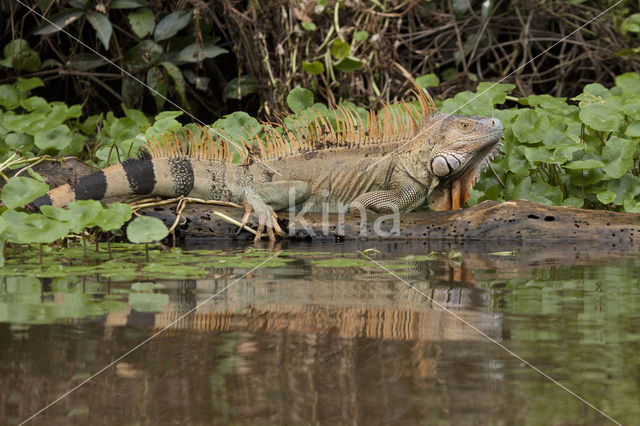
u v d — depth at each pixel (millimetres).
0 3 14289
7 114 12469
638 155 10867
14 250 8156
